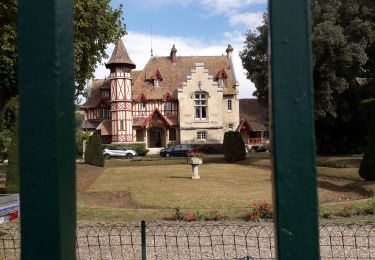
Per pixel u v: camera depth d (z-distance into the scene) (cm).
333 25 2767
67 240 104
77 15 1906
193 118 4497
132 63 4500
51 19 102
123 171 2425
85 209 913
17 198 597
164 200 1214
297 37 106
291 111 106
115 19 2378
